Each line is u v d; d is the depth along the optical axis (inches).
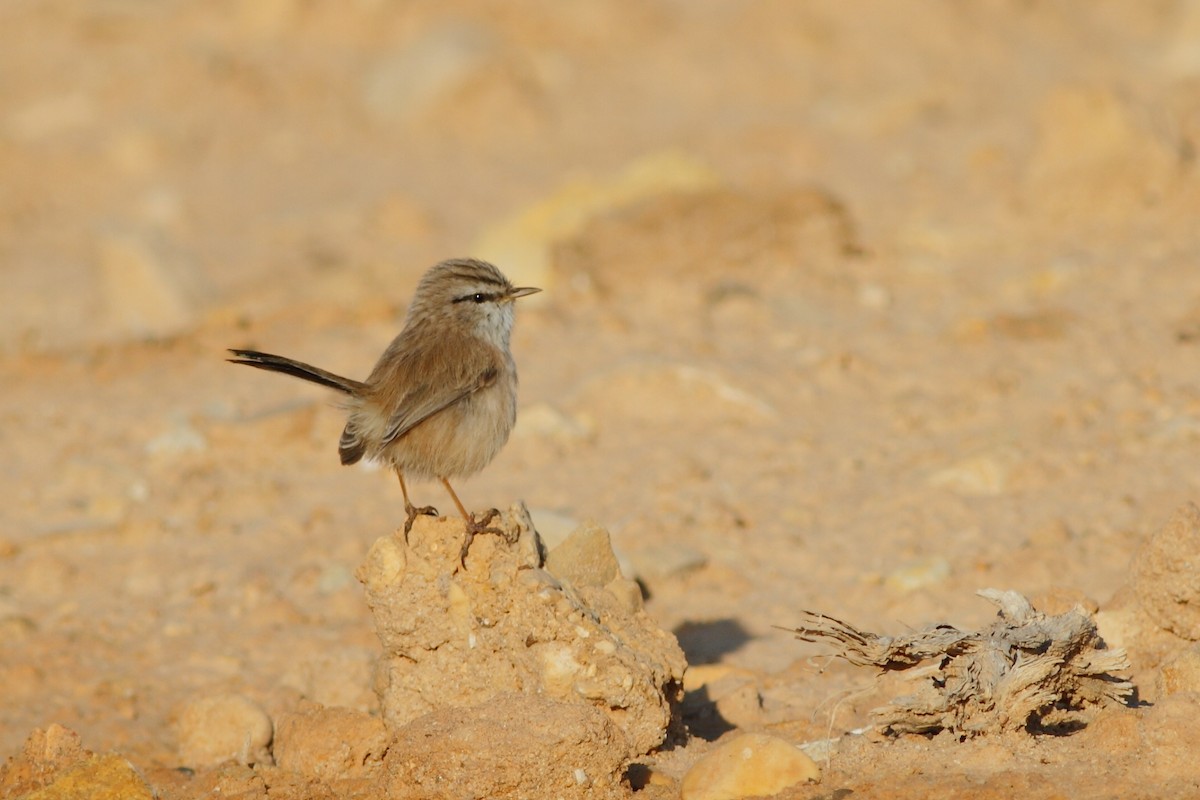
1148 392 559.8
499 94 1226.6
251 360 375.9
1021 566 442.9
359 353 697.6
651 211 791.1
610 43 1360.7
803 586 460.1
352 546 513.0
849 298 713.0
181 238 1024.2
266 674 439.5
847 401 594.9
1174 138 801.6
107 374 710.5
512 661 348.8
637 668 342.0
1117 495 487.8
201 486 576.7
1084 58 1228.5
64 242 1043.3
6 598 499.2
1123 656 329.7
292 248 980.6
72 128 1257.4
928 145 1026.1
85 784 337.1
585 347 669.3
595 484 540.4
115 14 1443.2
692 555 471.8
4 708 426.0
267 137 1234.6
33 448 625.9
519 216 832.3
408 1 1428.4
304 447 603.5
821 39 1302.9
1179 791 296.7
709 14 1418.6
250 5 1430.9
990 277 725.3
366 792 337.1
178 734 399.5
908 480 519.8
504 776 313.4
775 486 526.9
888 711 329.4
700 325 685.9
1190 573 362.0
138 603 495.5
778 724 370.9
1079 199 785.6
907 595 441.4
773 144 1056.8
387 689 358.9
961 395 581.0
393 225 1002.1
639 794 324.5
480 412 387.2
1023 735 325.1
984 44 1268.5
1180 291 662.5
